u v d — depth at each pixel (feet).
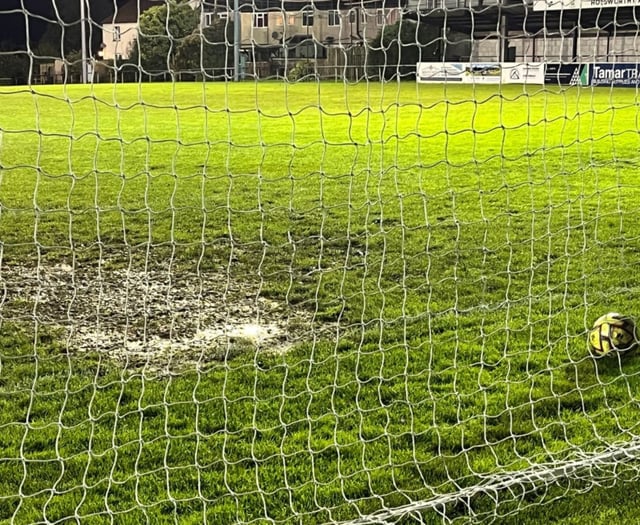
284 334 15.39
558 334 14.98
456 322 14.65
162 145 40.11
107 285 18.40
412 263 19.72
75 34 29.89
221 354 14.38
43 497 9.73
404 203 26.76
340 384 12.82
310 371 12.85
